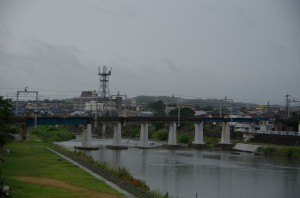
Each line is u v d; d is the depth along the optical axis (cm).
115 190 7156
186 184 10006
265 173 12419
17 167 9469
